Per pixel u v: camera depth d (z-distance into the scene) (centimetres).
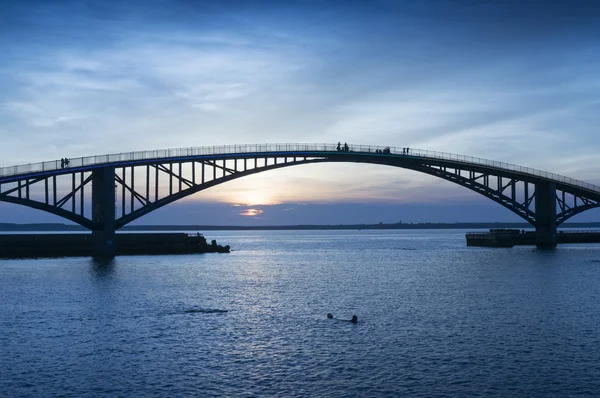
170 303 5053
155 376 2905
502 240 14088
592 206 13588
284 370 2997
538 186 13388
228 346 3484
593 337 3659
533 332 3809
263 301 5212
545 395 2622
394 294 5662
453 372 2945
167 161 9544
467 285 6344
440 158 11631
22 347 3447
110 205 9356
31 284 6206
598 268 8231
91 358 3219
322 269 8738
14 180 8294
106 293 5600
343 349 3400
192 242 12481
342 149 10919
